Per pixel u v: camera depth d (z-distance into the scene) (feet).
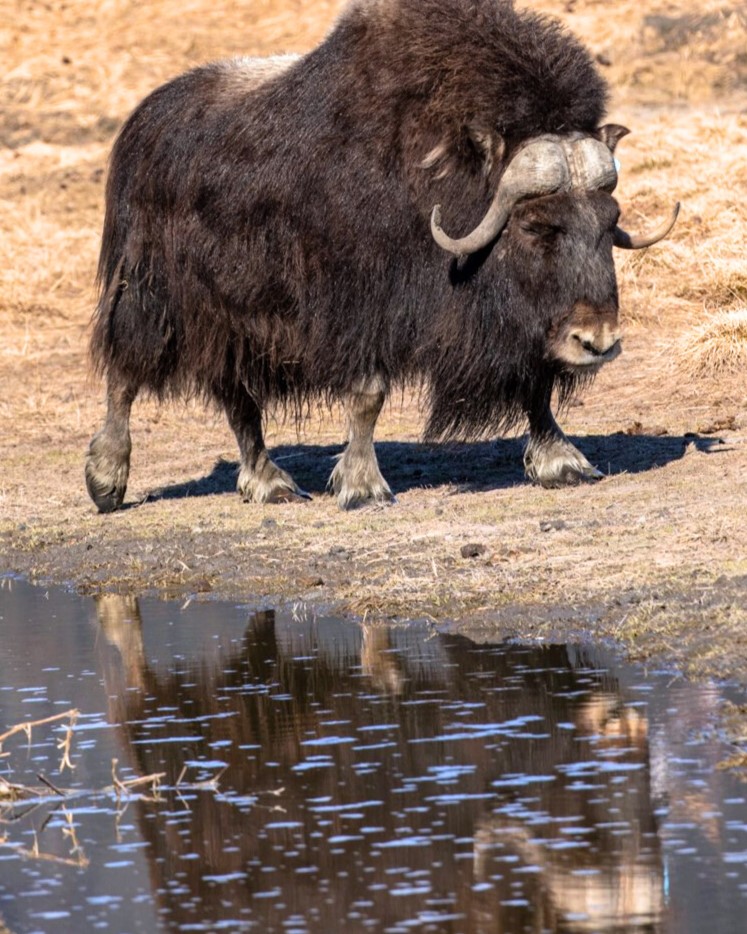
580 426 149.38
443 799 65.98
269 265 121.29
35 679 90.27
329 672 86.43
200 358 129.18
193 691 85.20
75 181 283.59
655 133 243.60
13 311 224.33
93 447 135.33
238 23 356.79
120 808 69.00
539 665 83.76
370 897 57.57
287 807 66.80
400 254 115.44
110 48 349.61
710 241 192.54
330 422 164.76
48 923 57.57
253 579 110.11
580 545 104.73
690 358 163.12
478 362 115.03
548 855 59.93
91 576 117.08
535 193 109.91
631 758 68.95
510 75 111.34
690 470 125.08
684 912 54.75
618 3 329.93
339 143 116.57
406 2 115.75
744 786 65.05
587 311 110.32
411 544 111.86
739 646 81.51
